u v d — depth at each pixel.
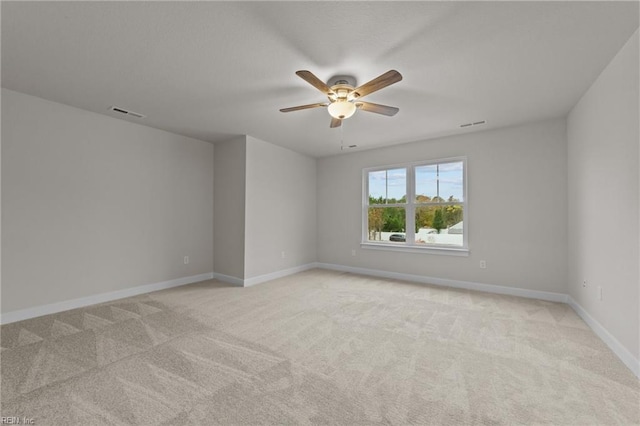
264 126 3.84
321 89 2.29
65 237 3.14
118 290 3.58
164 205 4.08
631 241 1.94
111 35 1.92
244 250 4.26
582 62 2.21
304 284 4.32
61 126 3.11
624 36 1.90
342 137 4.33
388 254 4.81
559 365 1.99
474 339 2.41
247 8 1.67
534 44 1.99
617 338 2.14
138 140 3.78
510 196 3.77
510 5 1.63
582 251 2.88
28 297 2.88
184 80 2.56
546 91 2.73
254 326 2.69
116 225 3.57
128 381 1.80
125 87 2.71
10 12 1.68
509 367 1.97
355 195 5.23
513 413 1.52
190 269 4.41
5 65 2.32
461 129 3.90
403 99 2.92
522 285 3.68
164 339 2.40
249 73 2.43
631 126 1.92
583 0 1.59
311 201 5.64
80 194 3.25
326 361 2.05
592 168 2.59
